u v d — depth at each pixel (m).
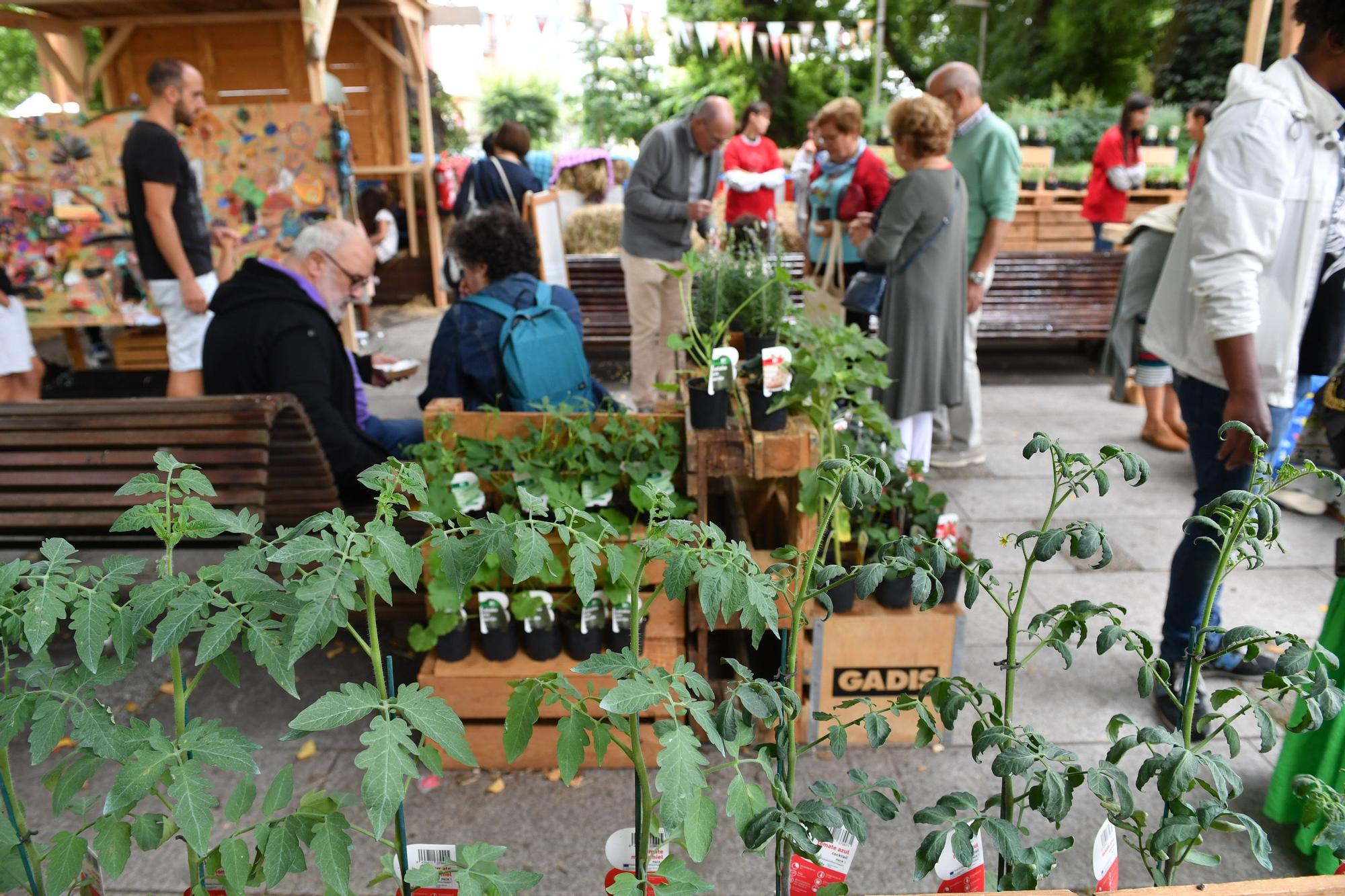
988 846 1.96
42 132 5.73
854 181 4.76
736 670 1.26
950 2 20.00
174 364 4.92
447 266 5.76
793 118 20.75
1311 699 1.27
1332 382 2.32
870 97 20.55
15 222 5.85
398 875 1.33
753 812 1.19
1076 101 17.55
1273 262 2.34
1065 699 2.87
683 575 1.15
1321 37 2.22
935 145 3.50
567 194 10.00
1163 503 4.39
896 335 3.64
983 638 3.26
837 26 8.66
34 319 6.03
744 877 2.17
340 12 8.22
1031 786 1.38
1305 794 1.32
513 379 3.09
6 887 1.17
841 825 1.16
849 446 2.71
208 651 1.01
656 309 5.10
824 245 4.71
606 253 8.83
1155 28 18.50
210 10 7.39
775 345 2.72
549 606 2.46
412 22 8.49
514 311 3.14
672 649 2.56
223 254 5.52
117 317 6.06
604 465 2.55
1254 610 3.38
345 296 3.21
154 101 4.49
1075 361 7.15
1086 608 1.35
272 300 3.00
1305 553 3.84
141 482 1.13
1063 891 1.22
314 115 5.71
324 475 2.81
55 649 3.15
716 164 4.97
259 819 2.40
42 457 2.63
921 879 1.20
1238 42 15.09
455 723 1.08
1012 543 4.00
